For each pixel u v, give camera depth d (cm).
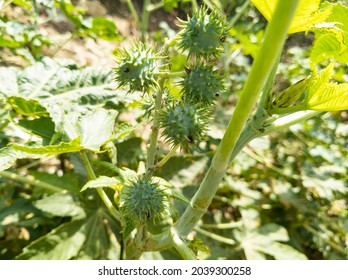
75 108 41
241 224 52
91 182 31
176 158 48
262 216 56
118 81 33
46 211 42
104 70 44
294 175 60
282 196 57
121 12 113
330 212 64
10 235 50
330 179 58
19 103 37
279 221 57
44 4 54
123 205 32
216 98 32
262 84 27
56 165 59
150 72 31
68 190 44
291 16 24
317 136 64
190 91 32
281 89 70
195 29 31
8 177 44
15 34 50
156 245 34
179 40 32
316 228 57
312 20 28
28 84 41
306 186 57
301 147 65
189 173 48
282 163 64
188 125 31
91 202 44
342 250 56
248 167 60
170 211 33
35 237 46
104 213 44
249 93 27
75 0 104
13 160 32
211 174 32
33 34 52
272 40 25
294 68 69
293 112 30
